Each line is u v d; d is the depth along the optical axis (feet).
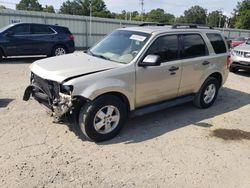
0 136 15.11
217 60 21.07
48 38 42.88
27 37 40.98
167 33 17.61
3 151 13.62
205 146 15.44
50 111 15.08
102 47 18.24
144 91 16.51
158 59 15.55
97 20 82.74
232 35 129.90
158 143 15.44
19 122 17.01
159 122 18.40
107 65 15.38
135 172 12.62
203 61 19.84
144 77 16.19
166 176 12.48
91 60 16.29
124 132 16.56
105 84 14.43
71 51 45.91
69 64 15.55
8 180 11.51
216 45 21.24
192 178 12.46
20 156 13.28
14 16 67.36
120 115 15.55
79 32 80.18
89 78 14.12
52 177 11.88
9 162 12.74
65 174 12.14
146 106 17.33
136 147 14.84
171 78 17.80
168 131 17.07
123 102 16.01
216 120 19.38
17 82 26.76
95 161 13.28
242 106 22.95
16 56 42.80
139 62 15.93
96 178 12.02
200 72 19.85
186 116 19.79
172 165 13.37
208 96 21.54
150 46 16.53
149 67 16.33
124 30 18.78
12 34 39.86
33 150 13.88
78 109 14.56
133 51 16.47
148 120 18.65
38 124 16.84
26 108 19.38
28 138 15.07
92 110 14.37
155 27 18.83
